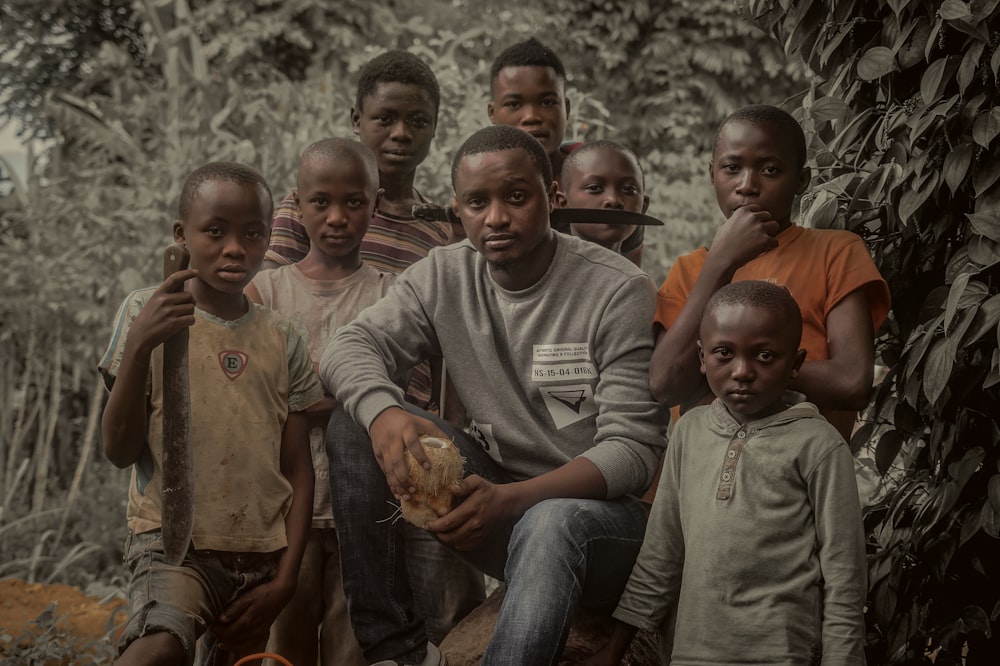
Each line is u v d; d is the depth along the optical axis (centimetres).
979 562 311
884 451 334
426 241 442
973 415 310
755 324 283
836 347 309
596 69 1222
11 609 562
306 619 371
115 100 963
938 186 309
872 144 349
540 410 335
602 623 325
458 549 310
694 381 316
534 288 335
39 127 1220
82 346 767
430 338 350
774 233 315
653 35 1218
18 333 787
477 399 339
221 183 318
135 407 294
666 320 334
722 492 286
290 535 326
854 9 343
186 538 291
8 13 1235
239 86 870
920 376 316
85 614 552
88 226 817
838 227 346
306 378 338
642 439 318
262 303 384
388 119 446
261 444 322
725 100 1225
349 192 380
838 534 276
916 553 319
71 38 1251
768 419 289
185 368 294
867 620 334
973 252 293
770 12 375
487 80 953
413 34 1129
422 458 301
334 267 390
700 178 962
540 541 288
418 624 329
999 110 294
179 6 975
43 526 726
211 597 308
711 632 282
